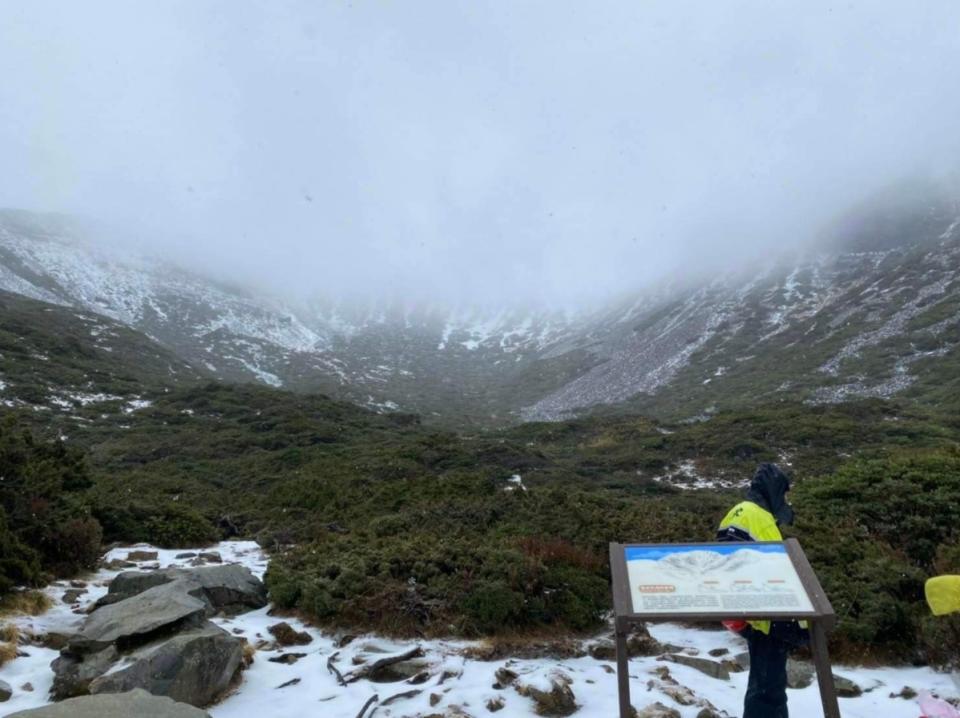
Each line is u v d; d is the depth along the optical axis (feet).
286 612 23.63
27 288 375.25
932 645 17.92
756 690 12.24
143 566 31.01
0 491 28.19
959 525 24.89
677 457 106.63
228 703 15.69
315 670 17.87
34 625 20.06
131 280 496.64
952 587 12.41
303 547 30.37
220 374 327.47
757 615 11.46
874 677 17.24
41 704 15.06
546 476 91.30
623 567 12.78
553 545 26.07
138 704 12.01
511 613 21.40
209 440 108.58
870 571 21.20
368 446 107.45
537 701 15.44
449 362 492.13
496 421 281.54
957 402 138.72
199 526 40.83
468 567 23.77
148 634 16.74
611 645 19.76
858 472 29.86
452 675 17.39
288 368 377.50
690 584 12.23
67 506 32.19
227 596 23.94
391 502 48.03
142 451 99.86
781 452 101.14
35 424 116.57
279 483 71.15
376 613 21.76
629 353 357.61
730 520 13.51
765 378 226.99
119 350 231.09
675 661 18.37
